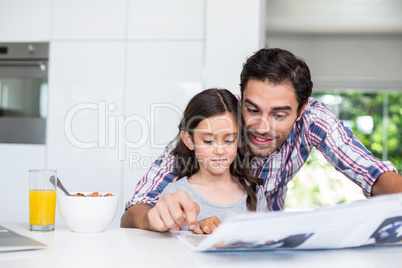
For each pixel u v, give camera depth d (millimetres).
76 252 716
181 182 1353
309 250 746
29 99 2812
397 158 5379
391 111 5410
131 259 666
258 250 732
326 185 5035
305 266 631
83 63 2752
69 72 2762
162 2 2695
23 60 2809
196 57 2666
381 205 636
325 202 5020
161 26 2695
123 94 2719
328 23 5008
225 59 2576
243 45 2566
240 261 656
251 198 1355
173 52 2686
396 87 5391
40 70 2793
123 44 2725
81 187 2723
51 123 2764
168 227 868
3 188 2787
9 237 794
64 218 927
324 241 708
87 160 2725
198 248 695
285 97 1176
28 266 614
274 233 646
